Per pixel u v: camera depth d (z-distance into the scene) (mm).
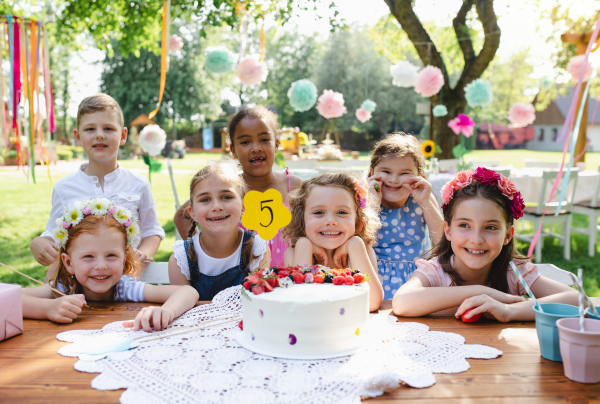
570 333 948
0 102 4188
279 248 2393
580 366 948
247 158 2473
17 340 1220
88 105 2330
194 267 1883
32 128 4230
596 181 5223
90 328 1310
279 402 870
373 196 2107
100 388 936
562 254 5219
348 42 27281
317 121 29391
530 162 6895
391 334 1216
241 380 957
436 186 4270
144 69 27156
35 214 7699
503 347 1146
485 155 21297
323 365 1024
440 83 5801
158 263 2025
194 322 1324
